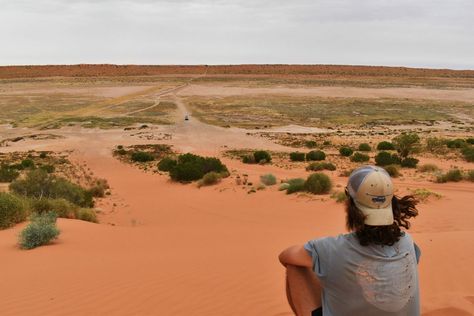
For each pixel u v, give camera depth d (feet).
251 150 225.97
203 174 129.90
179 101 507.71
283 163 167.94
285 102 504.02
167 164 163.02
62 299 21.47
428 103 504.84
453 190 83.82
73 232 47.03
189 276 23.45
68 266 29.66
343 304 8.15
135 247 38.93
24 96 574.56
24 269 29.63
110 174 161.89
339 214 66.59
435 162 144.25
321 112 424.87
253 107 454.81
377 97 565.94
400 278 7.97
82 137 283.38
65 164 190.19
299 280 8.77
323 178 84.07
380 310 7.95
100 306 19.97
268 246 35.32
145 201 101.96
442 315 14.61
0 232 47.93
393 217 8.18
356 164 153.28
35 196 88.99
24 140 274.98
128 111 424.87
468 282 18.94
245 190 98.17
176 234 48.16
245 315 17.12
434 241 27.37
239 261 27.09
